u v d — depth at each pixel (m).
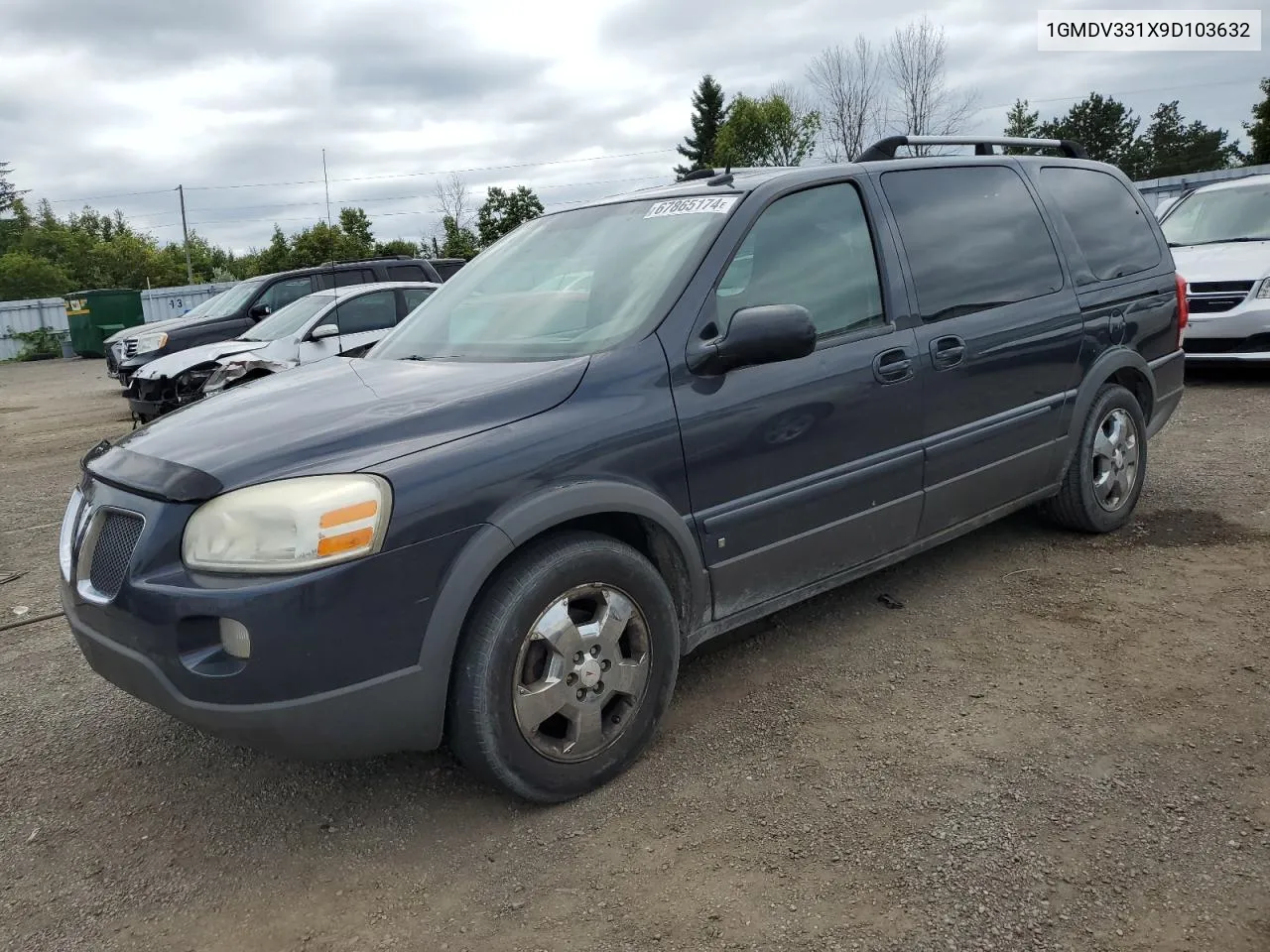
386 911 2.36
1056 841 2.40
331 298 10.07
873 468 3.44
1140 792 2.58
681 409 2.91
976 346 3.78
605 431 2.76
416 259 13.12
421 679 2.45
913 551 3.77
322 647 2.32
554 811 2.72
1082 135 74.44
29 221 85.50
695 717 3.18
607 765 2.79
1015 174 4.30
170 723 3.45
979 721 3.02
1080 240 4.46
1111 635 3.57
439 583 2.45
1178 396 5.05
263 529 2.33
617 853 2.50
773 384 3.13
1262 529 4.57
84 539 2.65
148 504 2.48
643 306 3.05
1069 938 2.08
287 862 2.59
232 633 2.31
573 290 3.33
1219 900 2.15
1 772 3.18
